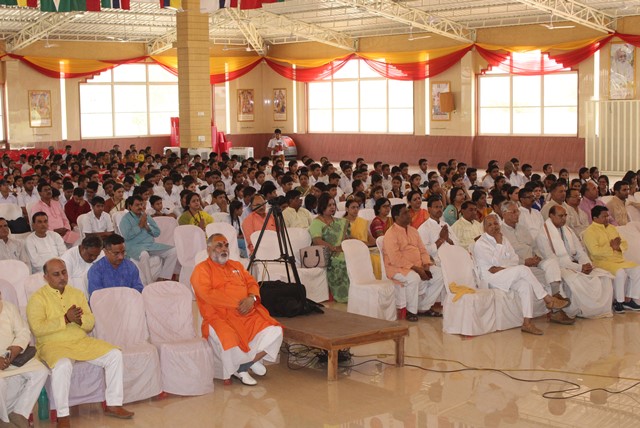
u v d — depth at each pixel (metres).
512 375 6.42
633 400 5.84
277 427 5.44
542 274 8.02
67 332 5.73
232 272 6.40
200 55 19.48
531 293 7.68
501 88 23.75
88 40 25.19
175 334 6.34
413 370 6.58
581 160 22.25
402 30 24.69
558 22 21.67
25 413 5.37
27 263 8.53
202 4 14.87
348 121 27.52
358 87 27.11
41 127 24.80
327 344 6.20
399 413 5.65
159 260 9.52
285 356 7.01
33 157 18.86
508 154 23.69
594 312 8.08
